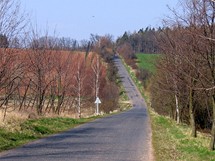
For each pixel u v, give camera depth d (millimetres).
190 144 18500
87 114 49938
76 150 15352
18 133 18656
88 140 19094
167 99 40781
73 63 47750
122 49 153375
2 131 17703
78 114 43312
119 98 94438
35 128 21609
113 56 147000
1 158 12742
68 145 16875
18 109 27312
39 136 19859
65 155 13914
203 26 14781
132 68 131000
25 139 17938
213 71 15773
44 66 32500
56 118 30406
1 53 18734
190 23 15625
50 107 36438
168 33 21281
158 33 23547
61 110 42781
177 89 27609
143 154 14820
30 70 29953
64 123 28750
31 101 35719
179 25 18078
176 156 14766
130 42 159750
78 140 18969
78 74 46344
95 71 64562
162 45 22656
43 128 22500
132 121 35562
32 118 25781
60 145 16781
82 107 58469
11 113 22578
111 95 79500
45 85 32562
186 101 32469
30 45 30969
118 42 163375
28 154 13789
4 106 27094
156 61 30141
